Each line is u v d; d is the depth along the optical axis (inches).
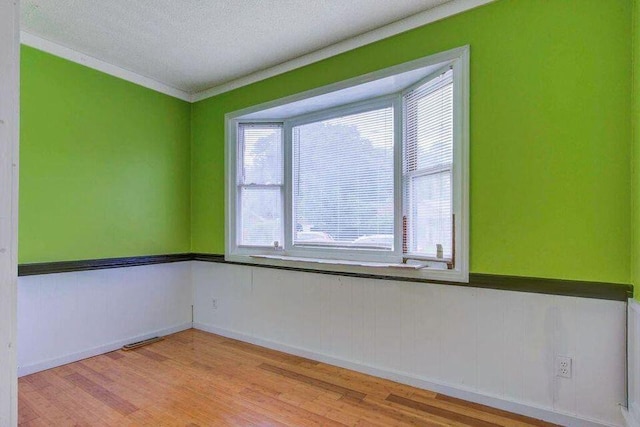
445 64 90.8
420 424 77.2
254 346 127.0
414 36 94.1
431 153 99.0
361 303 104.6
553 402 77.4
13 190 43.1
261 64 121.4
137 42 106.7
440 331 91.0
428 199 100.2
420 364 94.0
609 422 72.0
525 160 80.3
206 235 144.3
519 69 80.7
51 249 106.7
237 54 114.0
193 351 121.4
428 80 98.1
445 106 94.3
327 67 110.3
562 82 76.4
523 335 80.5
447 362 90.0
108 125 121.0
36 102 103.7
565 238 76.4
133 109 128.3
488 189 84.4
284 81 120.6
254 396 89.9
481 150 85.1
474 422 77.7
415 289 94.9
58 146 108.4
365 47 102.5
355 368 105.3
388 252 109.0
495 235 83.6
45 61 105.5
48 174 106.2
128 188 126.8
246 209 138.3
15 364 43.2
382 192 112.1
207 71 126.9
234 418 79.8
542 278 78.4
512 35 81.4
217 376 101.7
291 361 113.0
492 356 84.0
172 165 141.7
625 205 70.8
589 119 73.9
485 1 84.1
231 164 136.9
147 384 96.3
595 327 73.5
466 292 87.4
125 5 88.0
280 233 134.0
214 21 95.2
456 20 88.1
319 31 100.7
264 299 127.0
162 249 137.8
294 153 131.9
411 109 106.7
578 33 74.8
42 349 104.5
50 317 106.3
